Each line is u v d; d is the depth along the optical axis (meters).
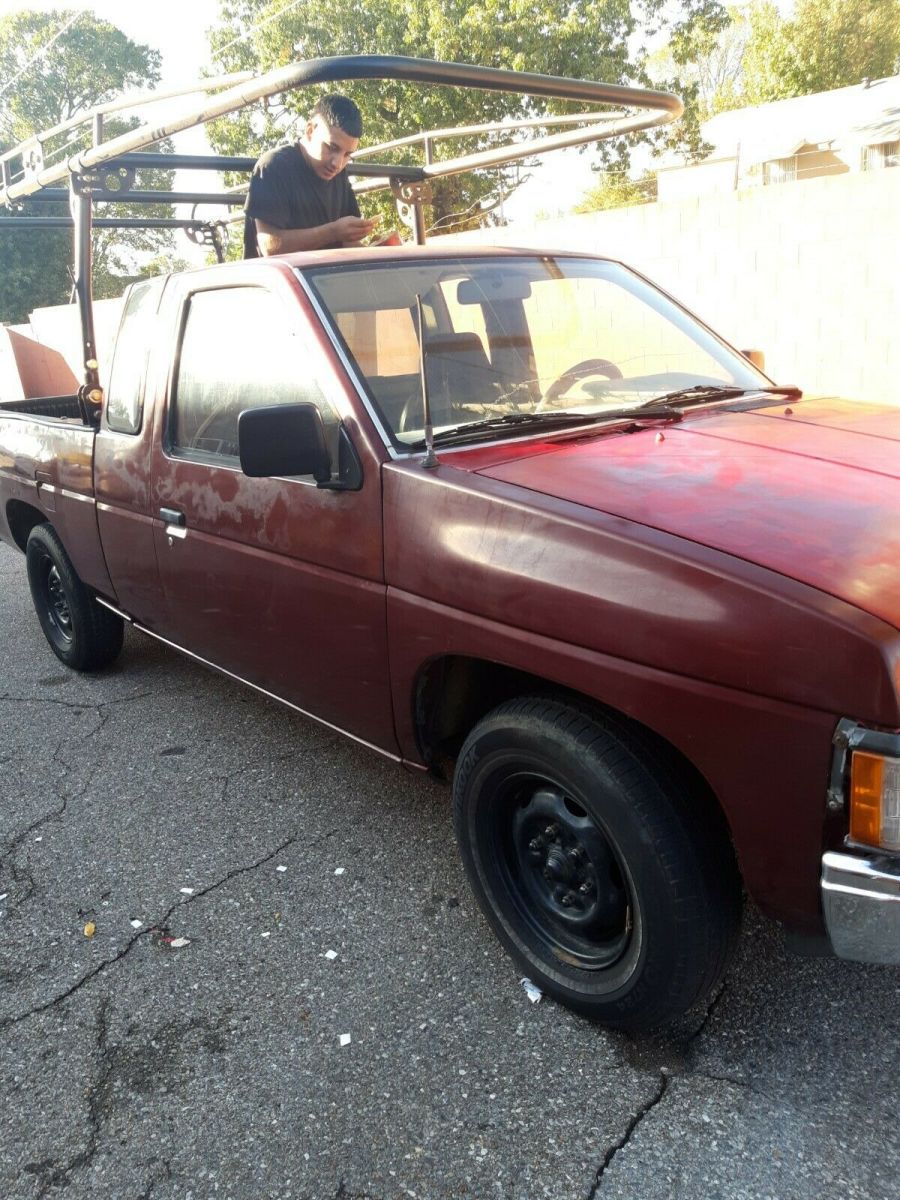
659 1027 2.35
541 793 2.46
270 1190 2.07
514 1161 2.09
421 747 2.83
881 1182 1.98
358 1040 2.48
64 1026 2.61
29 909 3.16
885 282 8.24
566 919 2.50
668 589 2.04
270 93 3.12
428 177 5.21
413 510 2.57
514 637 2.32
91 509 4.27
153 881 3.26
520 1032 2.47
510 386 3.08
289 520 3.00
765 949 2.70
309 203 4.53
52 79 43.91
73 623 4.96
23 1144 2.23
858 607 1.87
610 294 3.63
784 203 8.70
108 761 4.17
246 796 3.79
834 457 2.57
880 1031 2.38
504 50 21.81
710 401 3.20
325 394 2.88
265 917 3.02
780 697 1.90
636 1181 2.02
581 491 2.36
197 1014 2.62
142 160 4.41
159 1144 2.21
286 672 3.26
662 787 2.13
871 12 35.62
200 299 3.54
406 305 3.12
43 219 6.13
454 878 3.16
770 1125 2.13
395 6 23.31
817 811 1.90
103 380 4.24
